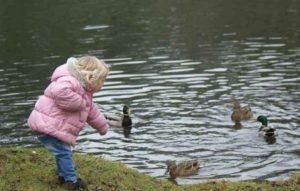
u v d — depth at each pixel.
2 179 9.01
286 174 13.02
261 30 29.97
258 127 16.17
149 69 22.77
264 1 39.81
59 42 29.44
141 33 30.75
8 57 26.61
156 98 19.05
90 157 10.55
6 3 43.66
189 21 33.78
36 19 36.75
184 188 9.82
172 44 27.52
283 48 25.55
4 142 15.33
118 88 20.28
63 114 8.69
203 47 26.48
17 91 20.28
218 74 21.58
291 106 17.73
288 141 15.20
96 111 9.16
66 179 8.91
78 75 8.65
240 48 25.91
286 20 32.50
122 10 38.84
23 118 17.30
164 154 14.50
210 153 14.52
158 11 38.16
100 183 9.34
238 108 16.88
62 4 42.31
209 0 41.78
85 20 35.56
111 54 25.95
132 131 16.20
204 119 16.89
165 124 16.59
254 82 20.34
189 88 19.95
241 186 9.93
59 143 8.79
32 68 24.02
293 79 20.52
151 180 9.97
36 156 10.13
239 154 14.42
